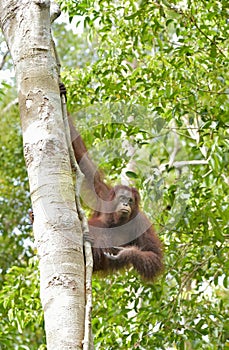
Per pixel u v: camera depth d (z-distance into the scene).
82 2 12.62
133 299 11.48
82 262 5.50
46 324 5.20
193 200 10.95
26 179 20.53
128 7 12.67
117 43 12.95
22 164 20.59
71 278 5.34
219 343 10.84
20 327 11.42
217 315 11.03
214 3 11.78
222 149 10.91
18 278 11.93
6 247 19.86
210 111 11.12
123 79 12.15
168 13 12.66
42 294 5.34
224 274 11.60
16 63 6.35
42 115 6.06
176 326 10.83
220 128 11.42
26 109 6.13
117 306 11.59
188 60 11.92
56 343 5.05
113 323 11.21
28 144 5.99
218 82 11.45
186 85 11.62
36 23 6.42
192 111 11.56
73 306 5.20
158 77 11.70
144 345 10.68
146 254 10.21
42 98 6.12
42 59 6.30
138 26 12.53
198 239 11.36
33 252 19.47
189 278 11.49
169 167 9.15
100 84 12.91
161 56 12.45
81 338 5.08
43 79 6.20
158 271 10.34
